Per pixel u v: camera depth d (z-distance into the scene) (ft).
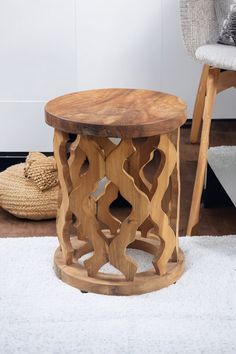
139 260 6.87
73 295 6.18
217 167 8.09
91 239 6.19
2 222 7.93
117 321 5.81
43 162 7.97
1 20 9.41
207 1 7.72
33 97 9.67
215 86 7.14
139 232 7.27
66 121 5.91
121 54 10.68
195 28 7.64
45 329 5.69
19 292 6.21
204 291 6.24
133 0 10.44
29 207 7.81
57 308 5.98
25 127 9.75
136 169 6.78
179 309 5.97
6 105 9.65
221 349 5.44
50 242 7.16
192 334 5.63
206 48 7.19
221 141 10.34
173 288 6.29
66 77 9.67
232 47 7.27
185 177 9.08
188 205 8.32
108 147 6.31
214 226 7.79
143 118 5.93
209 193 8.18
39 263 6.72
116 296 6.18
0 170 9.34
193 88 11.19
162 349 5.43
